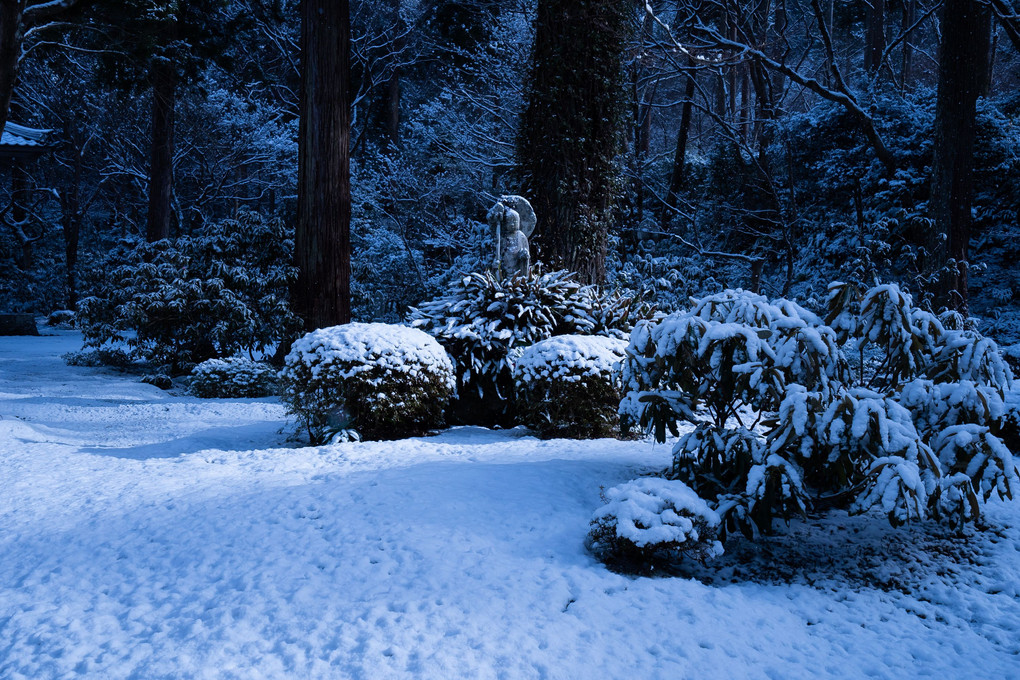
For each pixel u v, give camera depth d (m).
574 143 12.19
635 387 5.06
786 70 17.45
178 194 35.69
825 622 3.56
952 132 15.49
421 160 27.52
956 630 3.54
